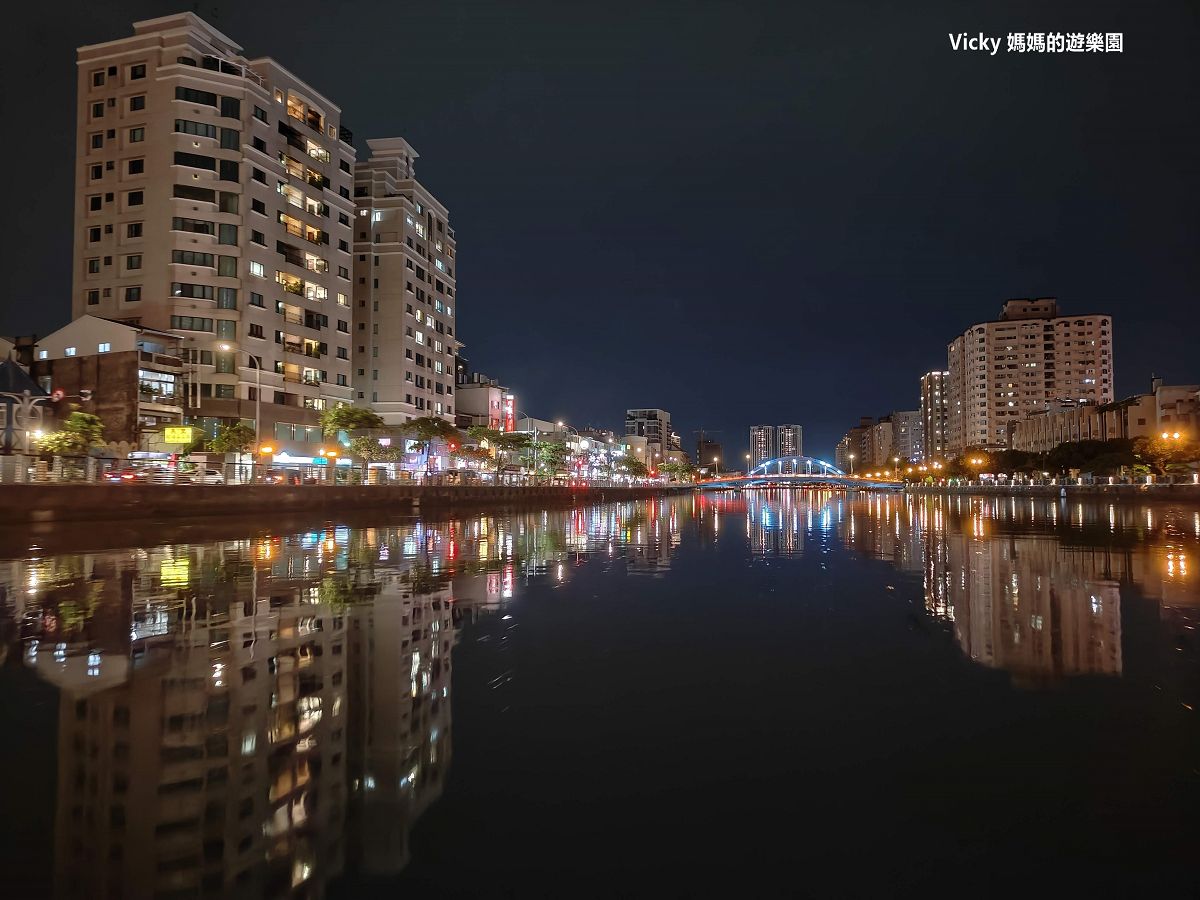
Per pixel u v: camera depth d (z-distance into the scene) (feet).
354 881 13.10
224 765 18.16
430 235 301.22
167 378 186.60
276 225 217.56
